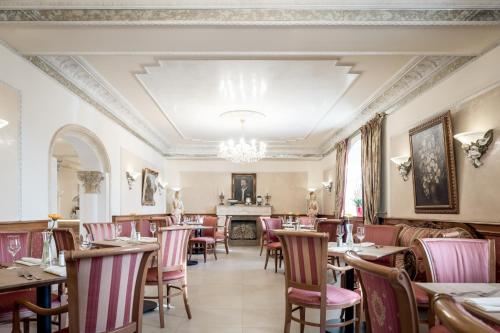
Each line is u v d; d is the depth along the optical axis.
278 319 4.41
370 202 7.88
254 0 3.75
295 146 13.88
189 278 6.92
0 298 3.10
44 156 5.26
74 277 1.99
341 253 3.77
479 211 4.52
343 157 10.45
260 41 4.31
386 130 7.48
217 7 3.80
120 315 2.21
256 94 7.48
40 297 2.71
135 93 7.41
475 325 0.80
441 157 5.29
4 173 4.37
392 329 1.71
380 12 3.84
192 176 14.26
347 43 4.36
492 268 2.94
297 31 4.06
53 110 5.52
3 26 3.95
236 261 9.12
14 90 4.58
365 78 6.48
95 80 6.53
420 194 5.93
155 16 3.84
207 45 4.43
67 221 11.23
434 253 2.99
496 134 4.25
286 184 14.31
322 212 13.81
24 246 3.83
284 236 3.46
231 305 5.03
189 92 7.35
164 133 11.59
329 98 7.72
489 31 4.02
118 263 2.15
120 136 8.48
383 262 5.14
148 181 10.74
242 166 14.36
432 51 4.54
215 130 11.11
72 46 4.47
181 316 4.54
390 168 7.25
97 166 7.52
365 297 2.02
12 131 4.54
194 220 12.19
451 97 5.20
